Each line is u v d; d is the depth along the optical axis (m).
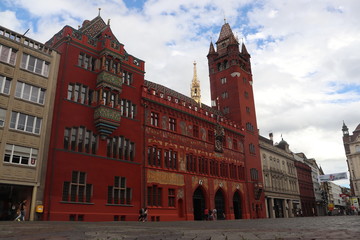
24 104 31.69
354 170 107.19
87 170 35.25
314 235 10.96
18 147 30.39
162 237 11.04
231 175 59.12
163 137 46.41
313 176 109.44
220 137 58.03
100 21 46.09
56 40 39.19
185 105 52.28
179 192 46.38
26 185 30.28
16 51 32.34
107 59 40.03
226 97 71.44
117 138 39.53
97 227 18.17
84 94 37.56
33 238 10.28
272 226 20.66
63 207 32.19
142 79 45.59
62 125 34.19
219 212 54.16
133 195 39.62
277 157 80.75
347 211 111.31
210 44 78.69
